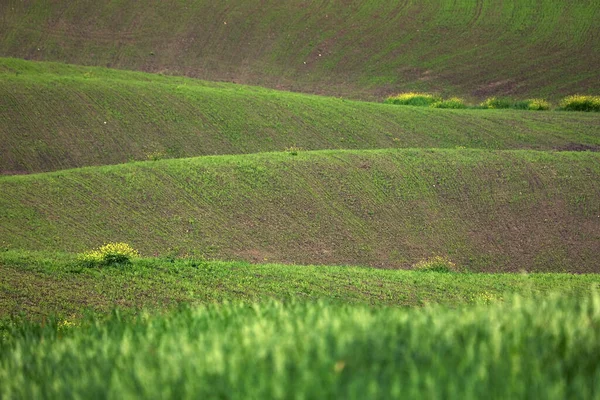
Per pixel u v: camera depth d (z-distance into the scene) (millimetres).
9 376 15938
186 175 102562
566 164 111750
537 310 17125
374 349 13984
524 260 85000
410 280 61312
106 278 56094
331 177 105062
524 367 12727
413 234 90938
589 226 93500
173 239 84875
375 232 90875
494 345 13625
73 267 59094
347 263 82438
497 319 16203
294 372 12898
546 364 12977
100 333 21188
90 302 48875
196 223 89500
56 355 17266
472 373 12180
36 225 84562
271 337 15188
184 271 59969
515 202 99750
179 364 14125
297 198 98125
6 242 78812
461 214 96562
